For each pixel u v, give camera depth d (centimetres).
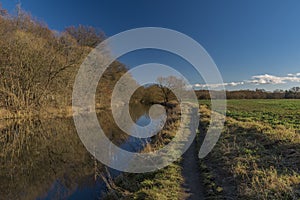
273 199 604
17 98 2861
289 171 769
